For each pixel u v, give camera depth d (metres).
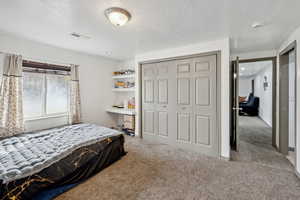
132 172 2.20
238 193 1.74
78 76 3.60
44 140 2.28
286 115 2.85
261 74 6.56
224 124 2.62
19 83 2.61
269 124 5.36
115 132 2.74
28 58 2.79
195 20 1.94
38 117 3.04
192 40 2.68
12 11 1.74
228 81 2.56
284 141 2.87
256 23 2.01
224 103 2.61
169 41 2.75
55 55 3.19
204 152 2.86
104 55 3.88
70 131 2.72
